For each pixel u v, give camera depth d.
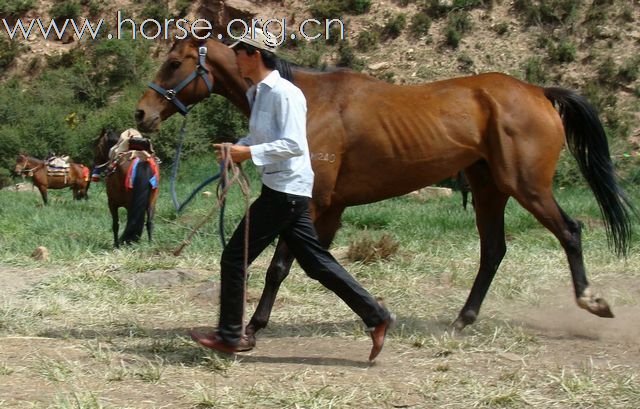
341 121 6.17
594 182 6.78
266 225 5.21
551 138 6.43
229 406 4.63
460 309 7.24
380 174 6.29
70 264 9.13
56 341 5.91
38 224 12.82
